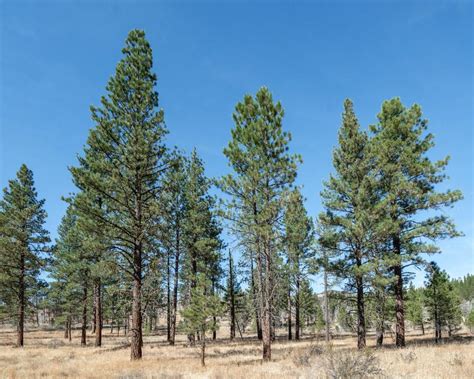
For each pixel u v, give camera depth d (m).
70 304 39.81
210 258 30.84
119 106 21.44
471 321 54.16
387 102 23.86
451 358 13.91
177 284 31.03
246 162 20.31
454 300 47.06
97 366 16.88
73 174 19.89
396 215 21.98
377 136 23.47
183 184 31.02
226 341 35.19
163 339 39.44
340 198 22.44
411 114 22.83
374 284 20.64
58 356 22.47
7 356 22.86
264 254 20.53
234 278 40.78
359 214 20.45
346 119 23.05
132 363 17.59
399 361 14.13
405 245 21.67
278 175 19.88
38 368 16.59
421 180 22.23
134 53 22.14
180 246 31.16
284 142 20.16
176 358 20.05
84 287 34.97
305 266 31.38
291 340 36.16
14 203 35.03
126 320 50.94
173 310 31.09
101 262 21.55
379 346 22.95
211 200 31.34
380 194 22.42
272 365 15.33
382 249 22.08
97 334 31.59
